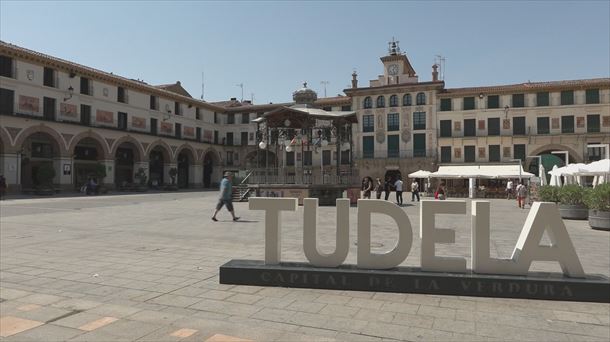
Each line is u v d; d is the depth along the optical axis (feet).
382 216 56.90
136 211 64.49
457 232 41.75
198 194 130.11
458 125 165.17
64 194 121.60
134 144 155.53
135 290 19.99
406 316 16.42
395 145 171.94
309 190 78.69
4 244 32.86
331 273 20.10
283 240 34.68
